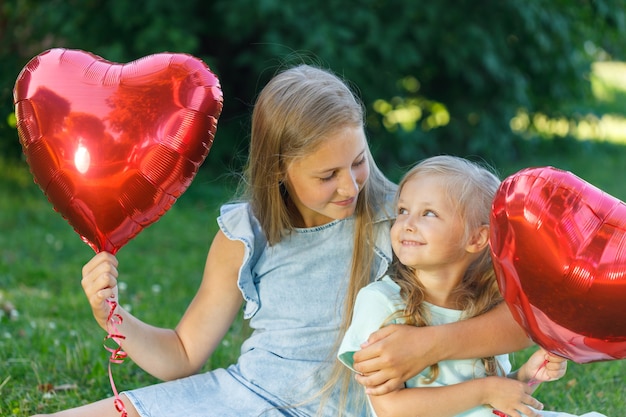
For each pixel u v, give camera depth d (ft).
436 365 8.17
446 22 27.04
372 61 26.61
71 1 24.68
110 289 8.37
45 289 17.10
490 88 29.01
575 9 29.25
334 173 8.42
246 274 9.15
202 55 26.48
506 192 7.41
